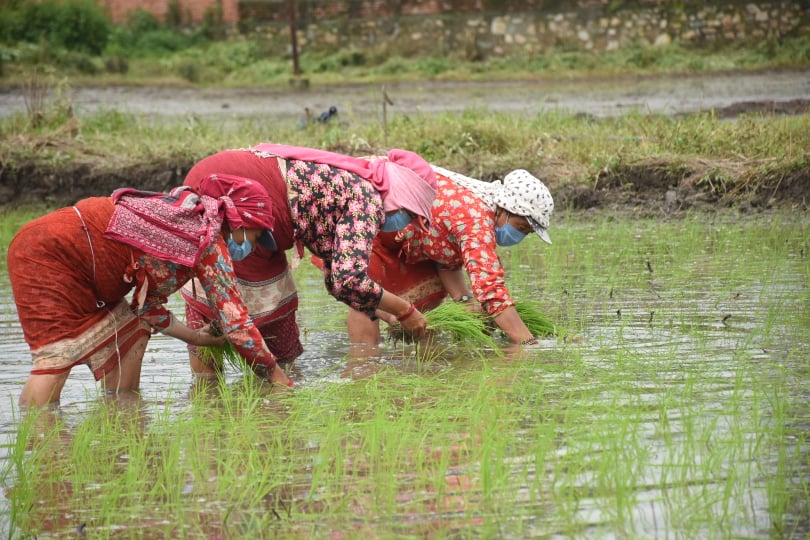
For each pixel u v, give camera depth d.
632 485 6.05
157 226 7.66
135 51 45.00
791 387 7.92
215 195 7.92
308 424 7.45
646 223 16.61
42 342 7.97
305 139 21.30
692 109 25.98
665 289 11.68
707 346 9.25
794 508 5.77
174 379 8.98
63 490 6.37
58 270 7.88
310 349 9.92
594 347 9.38
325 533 5.62
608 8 40.72
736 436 6.79
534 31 41.66
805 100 25.89
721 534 5.48
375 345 10.02
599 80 36.22
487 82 37.59
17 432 7.42
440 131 20.41
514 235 9.46
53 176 20.23
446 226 9.38
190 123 23.16
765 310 10.51
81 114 27.97
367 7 43.69
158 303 8.29
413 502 5.96
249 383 8.69
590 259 13.58
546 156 18.97
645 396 7.82
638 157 18.02
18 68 41.03
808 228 15.19
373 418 7.51
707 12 39.78
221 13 45.72
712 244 14.39
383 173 8.41
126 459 6.88
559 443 6.84
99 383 8.84
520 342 9.51
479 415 7.37
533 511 5.79
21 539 5.68
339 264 8.16
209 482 6.40
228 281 8.00
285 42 44.66
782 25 39.38
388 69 41.75
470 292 10.73
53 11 44.59
